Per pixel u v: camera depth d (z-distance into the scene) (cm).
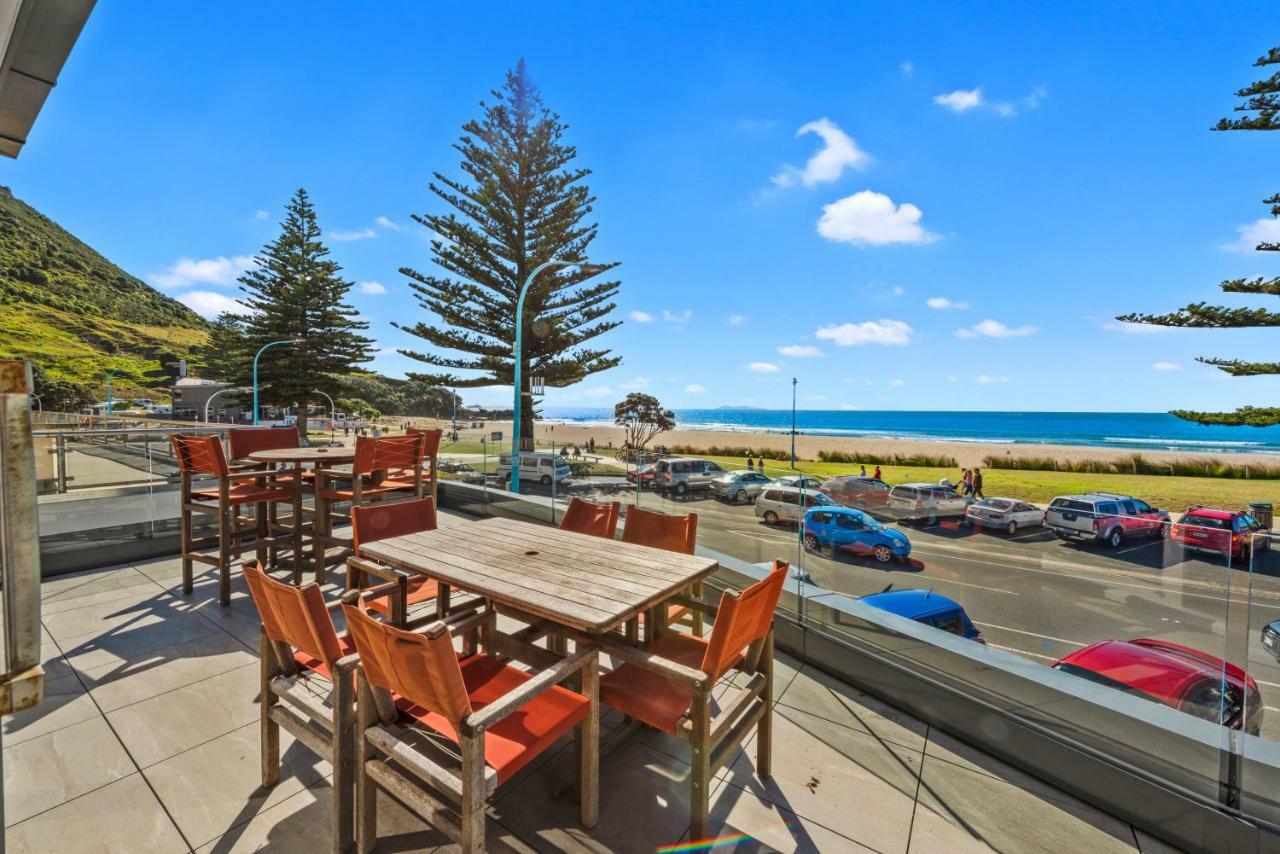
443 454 757
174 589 386
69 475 418
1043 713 204
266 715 188
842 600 288
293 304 3081
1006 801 193
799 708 253
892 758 217
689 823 179
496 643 223
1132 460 3378
